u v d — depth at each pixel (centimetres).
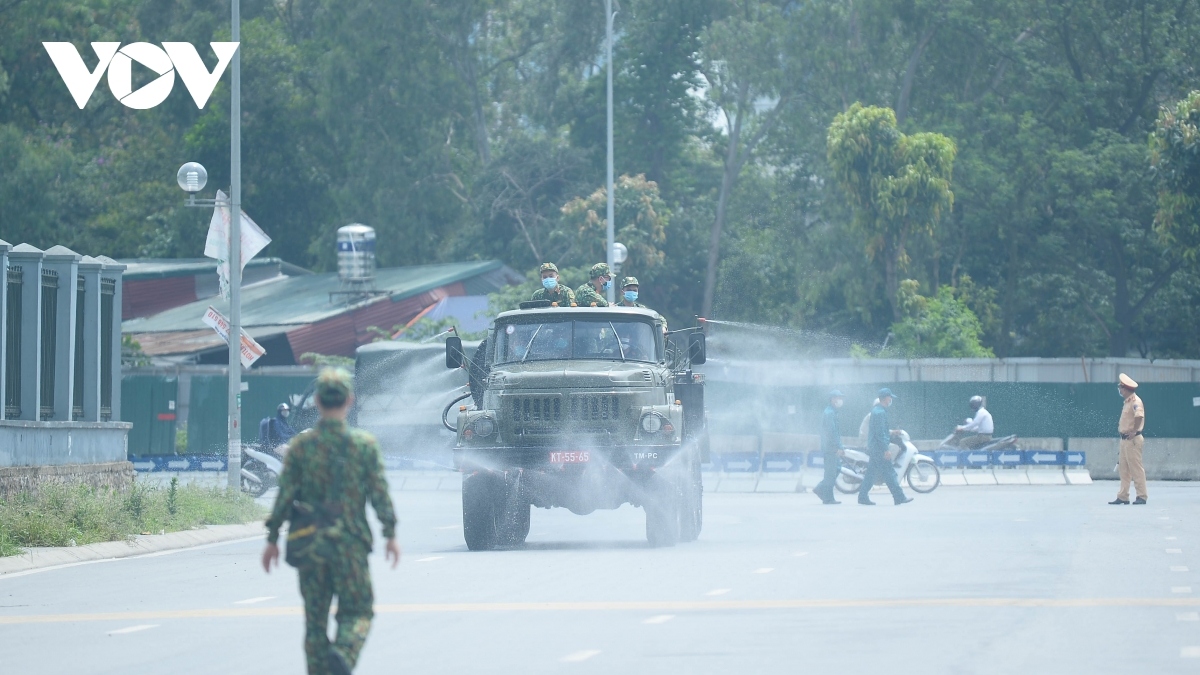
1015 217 16225
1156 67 16212
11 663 3022
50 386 6956
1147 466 11806
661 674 2761
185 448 13688
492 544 5553
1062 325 16750
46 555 5381
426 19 19388
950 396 12125
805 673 2753
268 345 16350
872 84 16575
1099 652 2984
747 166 19525
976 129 16575
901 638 3181
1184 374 12462
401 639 3231
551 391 5456
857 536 5931
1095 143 15938
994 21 16412
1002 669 2786
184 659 3027
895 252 14588
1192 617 3497
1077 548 5297
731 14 18400
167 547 6059
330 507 2366
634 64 19100
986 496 9075
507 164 19725
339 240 16525
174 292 18950
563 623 3459
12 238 18288
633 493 5459
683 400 5894
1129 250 15775
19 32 19950
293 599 4075
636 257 17088
